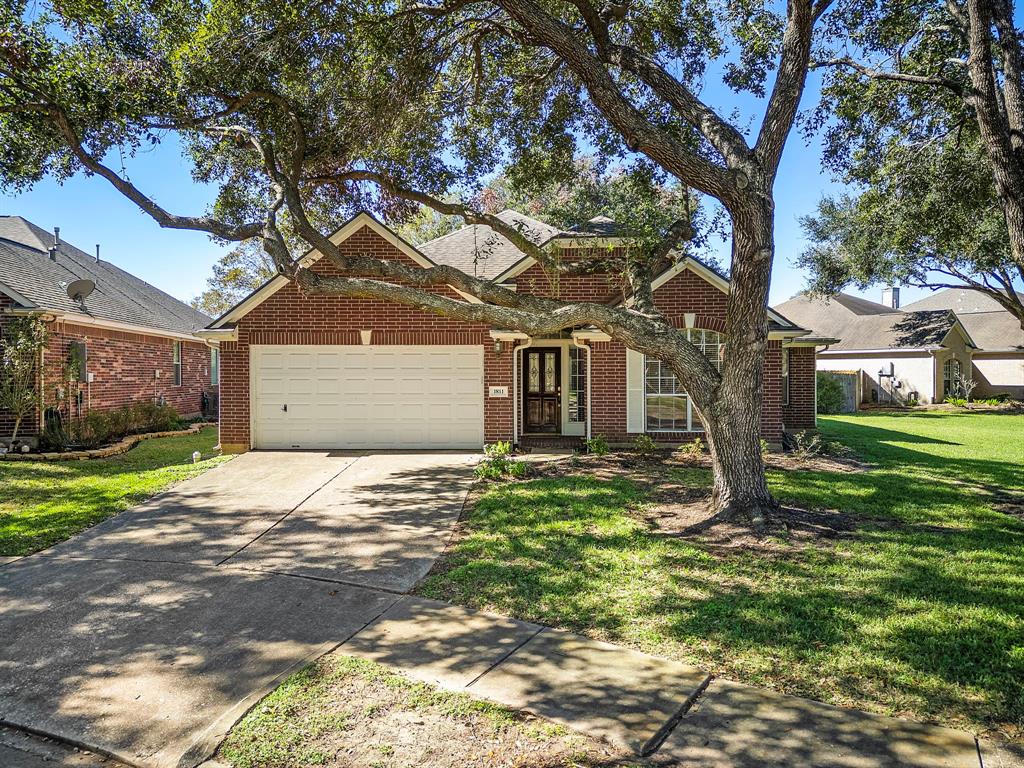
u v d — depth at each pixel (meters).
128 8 8.64
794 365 18.17
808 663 4.25
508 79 11.20
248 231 10.00
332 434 14.00
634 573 5.98
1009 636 4.57
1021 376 31.28
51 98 8.78
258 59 8.88
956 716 3.65
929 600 5.25
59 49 8.95
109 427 15.92
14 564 6.66
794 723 3.58
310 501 9.33
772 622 4.86
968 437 16.88
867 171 13.02
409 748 3.39
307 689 4.03
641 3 10.19
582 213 12.56
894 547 6.64
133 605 5.54
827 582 5.66
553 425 16.20
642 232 9.83
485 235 17.12
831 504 8.49
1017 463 12.28
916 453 13.69
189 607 5.49
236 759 3.35
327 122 10.45
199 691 4.08
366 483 10.51
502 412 13.99
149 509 8.91
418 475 11.12
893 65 11.68
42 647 4.73
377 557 6.78
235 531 7.81
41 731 3.68
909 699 3.82
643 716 3.65
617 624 4.93
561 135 11.62
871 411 27.70
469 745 3.41
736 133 7.76
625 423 14.07
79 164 10.83
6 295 14.03
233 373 13.84
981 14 8.58
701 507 8.21
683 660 4.35
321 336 13.84
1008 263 24.03
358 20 8.73
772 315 13.83
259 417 13.96
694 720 3.62
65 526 7.99
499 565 6.31
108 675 4.30
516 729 3.55
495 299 8.78
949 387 30.20
